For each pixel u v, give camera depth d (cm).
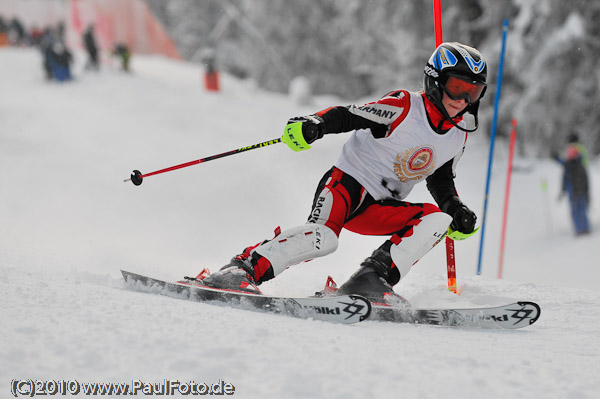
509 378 643
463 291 1370
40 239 2169
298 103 7494
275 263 1034
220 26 9375
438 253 3306
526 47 4547
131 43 9275
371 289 1020
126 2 9150
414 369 640
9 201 3209
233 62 10956
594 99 4519
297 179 4316
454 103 1027
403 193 1135
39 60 6956
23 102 5319
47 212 3102
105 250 2120
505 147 5084
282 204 3791
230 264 1047
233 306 971
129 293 939
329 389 564
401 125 1045
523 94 4728
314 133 1007
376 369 623
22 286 866
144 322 720
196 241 2931
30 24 9075
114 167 4075
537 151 4806
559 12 4459
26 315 708
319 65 9356
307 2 9044
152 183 3822
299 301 929
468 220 1098
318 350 668
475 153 5141
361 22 7050
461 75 1002
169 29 11594
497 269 3062
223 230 3206
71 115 5131
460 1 5097
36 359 581
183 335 676
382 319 978
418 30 5459
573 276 2844
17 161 3912
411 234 1048
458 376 633
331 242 1058
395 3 5572
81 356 595
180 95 6462
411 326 944
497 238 3728
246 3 9438
